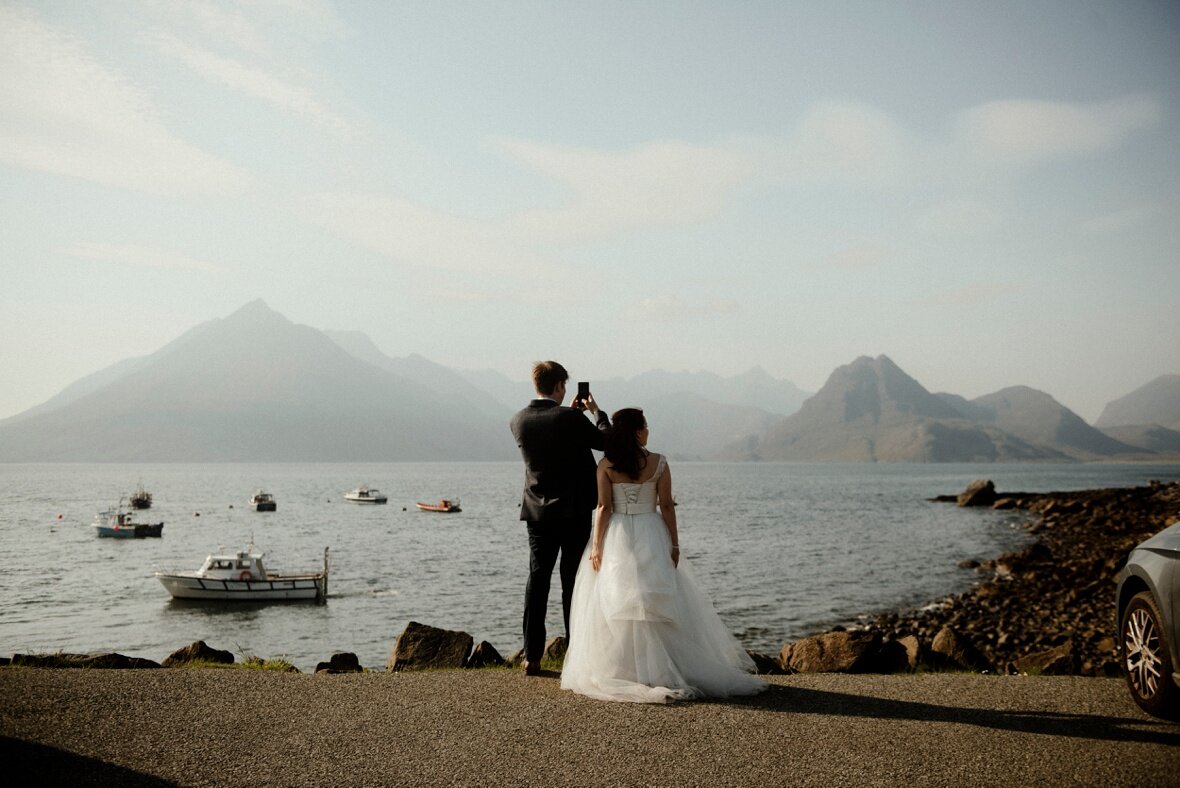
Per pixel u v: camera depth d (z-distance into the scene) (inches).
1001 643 832.9
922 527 2704.2
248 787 152.9
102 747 173.3
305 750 175.3
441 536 2733.8
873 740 186.5
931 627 995.9
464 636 350.0
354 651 1055.0
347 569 1863.9
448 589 1546.5
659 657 231.3
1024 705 222.4
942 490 6087.6
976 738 189.2
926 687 247.6
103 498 5270.7
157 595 1596.9
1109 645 633.0
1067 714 212.1
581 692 232.7
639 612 230.8
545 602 261.0
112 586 1715.1
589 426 252.4
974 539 2257.6
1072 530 2401.6
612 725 198.1
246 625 1282.0
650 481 247.6
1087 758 174.1
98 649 1103.6
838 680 259.8
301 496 5787.4
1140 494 3031.5
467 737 186.7
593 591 242.1
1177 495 2864.2
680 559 249.1
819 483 7751.0
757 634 1009.5
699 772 163.9
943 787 156.6
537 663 259.8
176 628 1272.1
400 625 1213.1
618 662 233.5
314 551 2283.5
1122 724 202.1
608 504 247.3
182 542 2610.7
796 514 3435.0
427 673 264.8
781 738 187.9
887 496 5108.3
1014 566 1536.7
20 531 2992.1
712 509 3801.7
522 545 2404.0
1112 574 1269.7
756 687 236.5
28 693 216.4
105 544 2554.1
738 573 1585.9
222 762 166.4
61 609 1453.0
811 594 1323.8
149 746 175.3
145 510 4247.0
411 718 202.5
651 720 203.2
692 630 239.5
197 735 184.4
